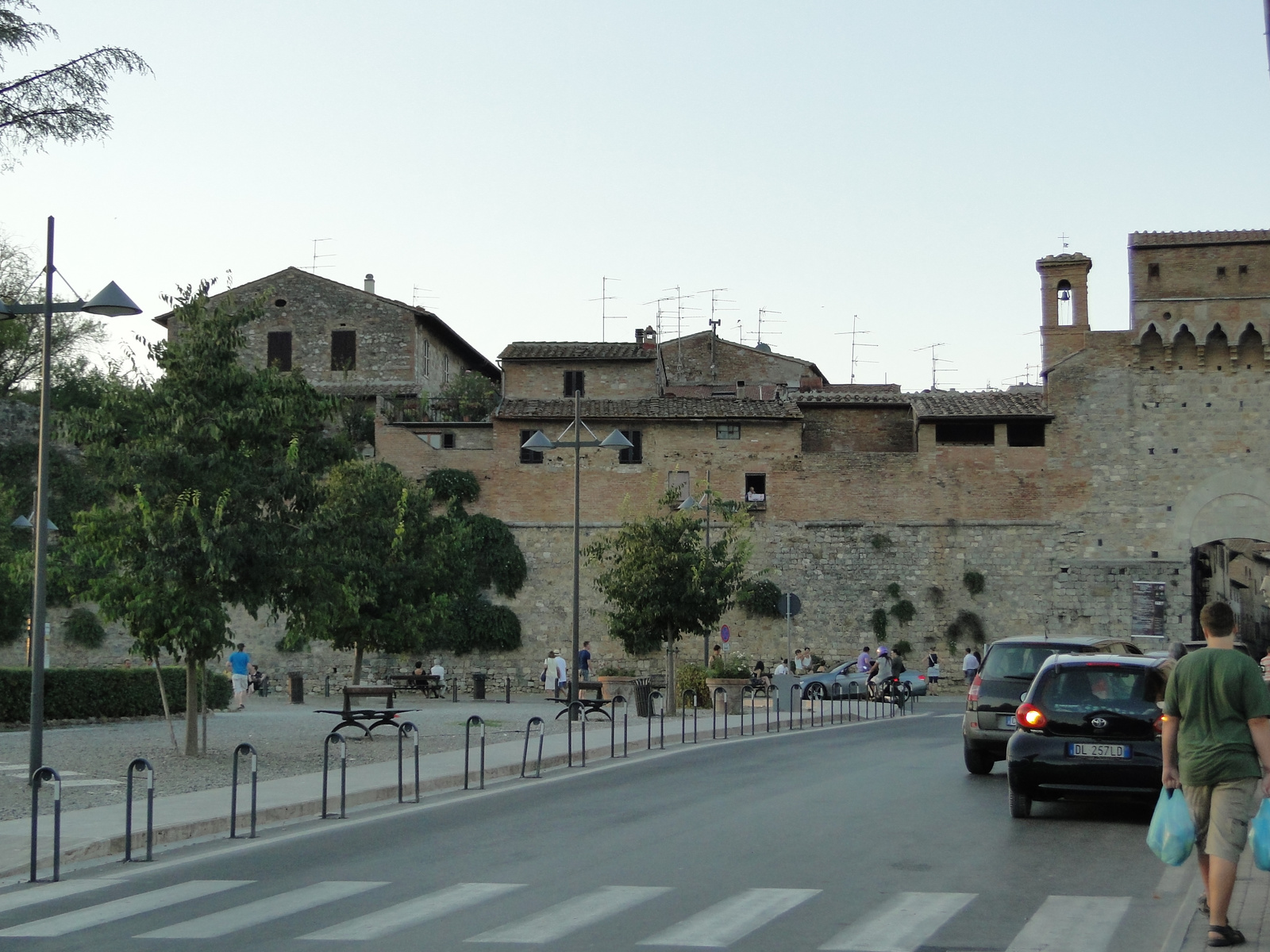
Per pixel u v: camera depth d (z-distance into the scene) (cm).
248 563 2439
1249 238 5791
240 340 2562
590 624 5819
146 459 2406
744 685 4488
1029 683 2097
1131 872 1233
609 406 6025
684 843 1416
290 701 4978
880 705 4341
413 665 5772
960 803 1766
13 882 1277
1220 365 5828
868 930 977
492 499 5894
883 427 6278
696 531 4256
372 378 6769
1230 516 5750
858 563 5862
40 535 1909
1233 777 911
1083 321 5944
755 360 7969
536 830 1532
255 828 1563
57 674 3231
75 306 1947
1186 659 954
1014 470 5884
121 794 1888
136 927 1041
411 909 1077
